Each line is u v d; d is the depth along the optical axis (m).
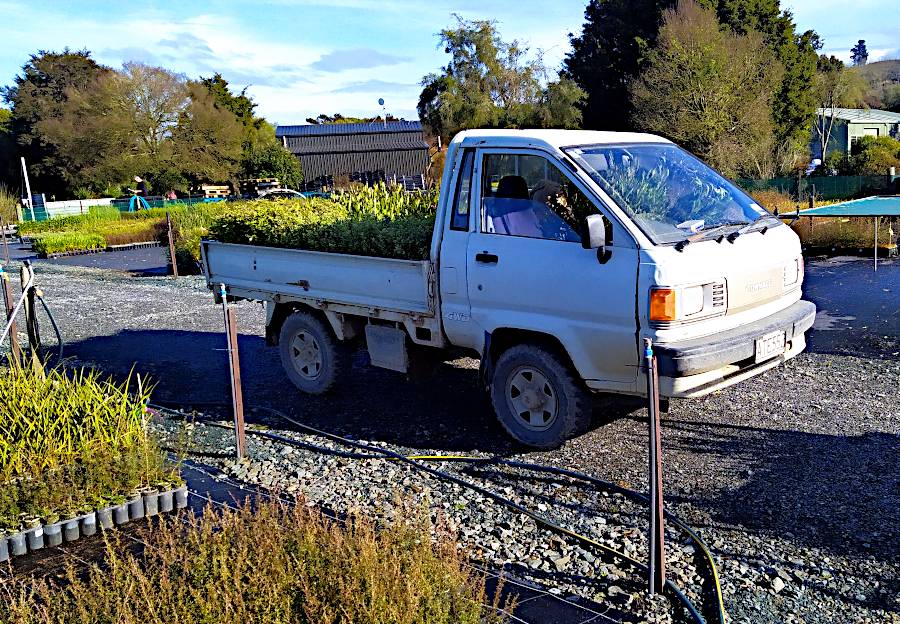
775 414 6.35
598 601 3.89
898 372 7.35
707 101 32.16
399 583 3.29
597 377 5.39
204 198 45.19
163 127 53.28
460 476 5.48
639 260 5.04
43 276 18.84
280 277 7.42
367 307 6.65
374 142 58.84
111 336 10.99
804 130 40.50
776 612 3.73
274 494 5.23
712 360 5.00
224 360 9.28
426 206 7.84
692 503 4.86
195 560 3.60
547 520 4.73
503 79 41.97
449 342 6.27
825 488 4.98
